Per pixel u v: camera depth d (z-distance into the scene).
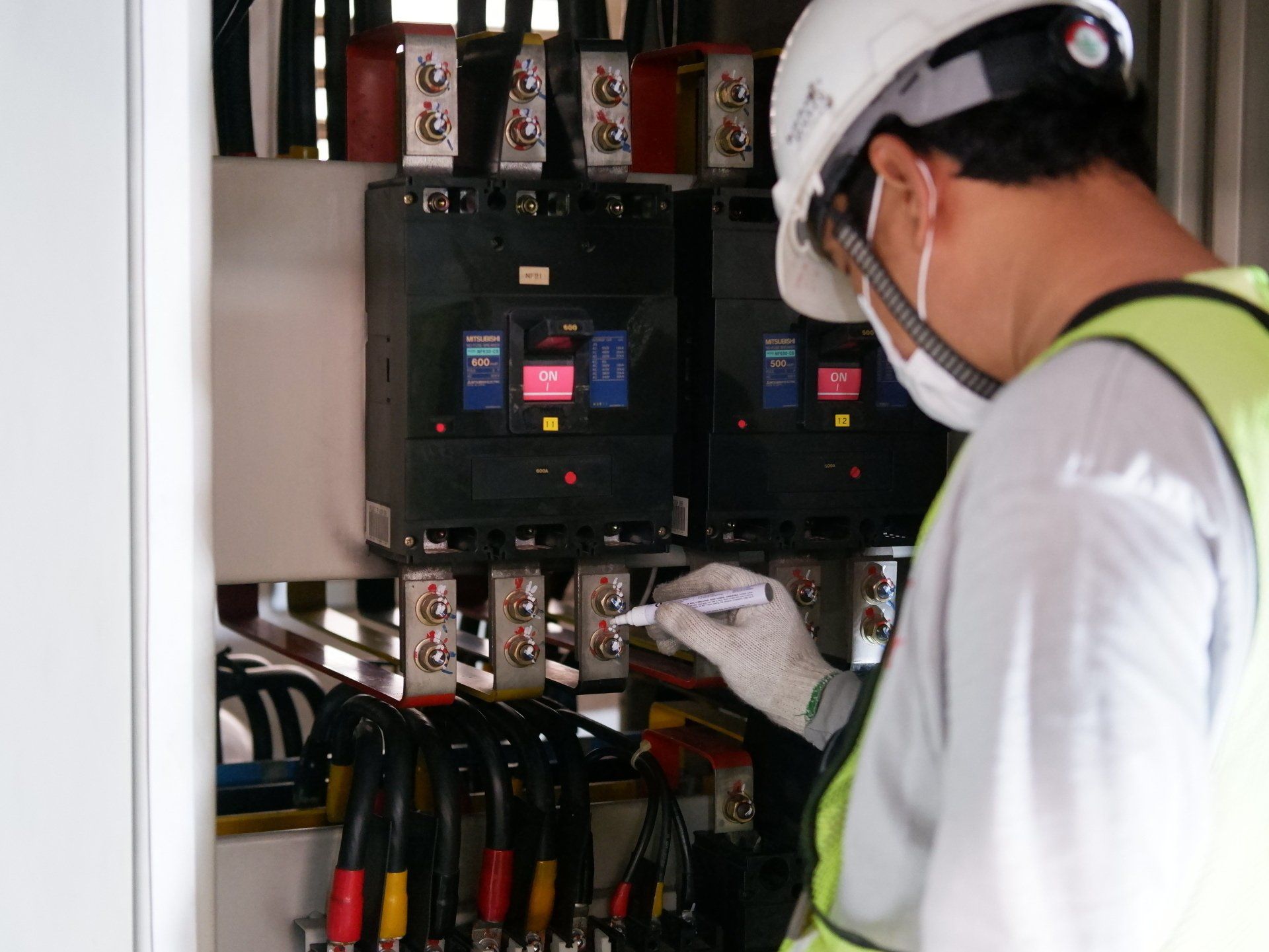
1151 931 0.61
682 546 1.54
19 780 1.02
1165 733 0.61
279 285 1.41
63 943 1.06
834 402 1.50
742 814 1.54
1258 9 1.61
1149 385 0.66
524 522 1.37
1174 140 1.64
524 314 1.35
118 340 1.06
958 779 0.65
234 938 1.41
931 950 0.65
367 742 1.42
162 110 1.05
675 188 1.57
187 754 1.09
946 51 0.79
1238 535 0.65
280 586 2.46
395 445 1.35
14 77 0.98
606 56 1.41
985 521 0.66
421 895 1.38
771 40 1.74
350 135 1.50
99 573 1.06
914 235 0.83
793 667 1.27
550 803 1.43
